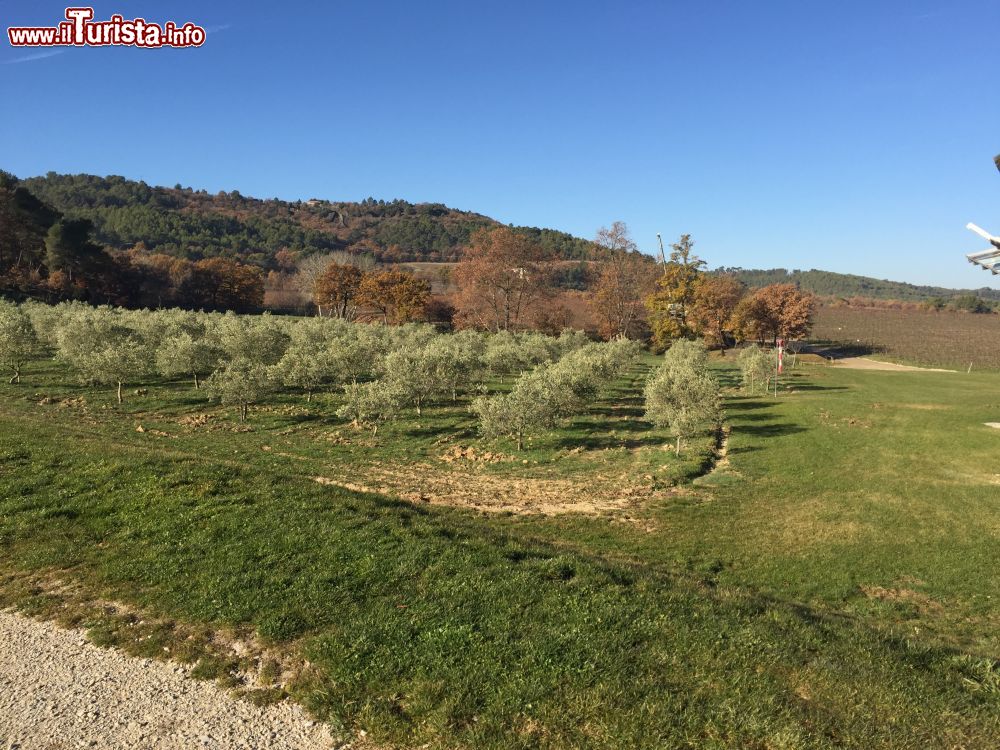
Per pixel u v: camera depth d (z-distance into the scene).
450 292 136.75
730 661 7.96
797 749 6.39
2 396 34.34
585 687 7.41
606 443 31.69
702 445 30.94
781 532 18.58
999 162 20.95
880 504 21.41
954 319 136.12
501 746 6.45
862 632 9.51
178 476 15.76
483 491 22.89
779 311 84.81
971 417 37.72
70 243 87.62
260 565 11.04
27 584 10.56
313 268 127.94
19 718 6.95
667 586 10.80
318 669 7.95
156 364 41.59
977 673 8.30
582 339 72.00
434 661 7.96
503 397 31.00
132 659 8.28
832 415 39.22
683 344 66.94
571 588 10.21
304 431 32.16
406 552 11.51
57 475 15.74
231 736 6.69
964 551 17.05
